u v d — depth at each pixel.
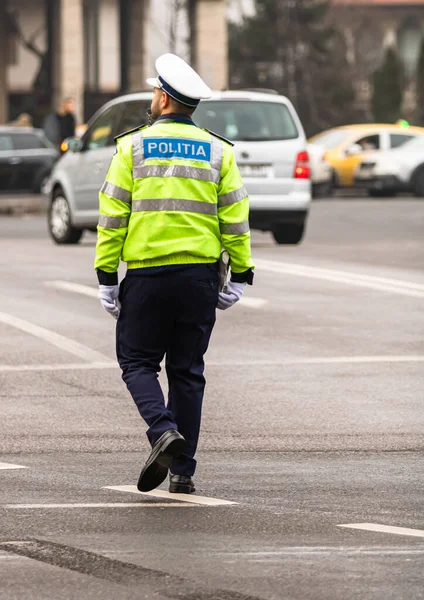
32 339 28.34
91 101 105.31
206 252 16.11
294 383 24.05
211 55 103.94
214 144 16.22
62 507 15.45
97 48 105.44
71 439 19.56
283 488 16.55
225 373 24.98
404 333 29.58
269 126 46.50
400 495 16.20
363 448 19.06
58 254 44.41
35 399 22.53
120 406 22.02
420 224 58.34
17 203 70.69
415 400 22.58
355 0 188.75
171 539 13.98
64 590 12.17
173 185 15.98
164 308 16.09
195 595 12.02
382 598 11.96
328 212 66.38
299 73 161.00
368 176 81.88
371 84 171.75
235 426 20.48
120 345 16.33
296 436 19.81
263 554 13.39
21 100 104.00
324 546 13.71
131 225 16.05
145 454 18.64
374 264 42.06
